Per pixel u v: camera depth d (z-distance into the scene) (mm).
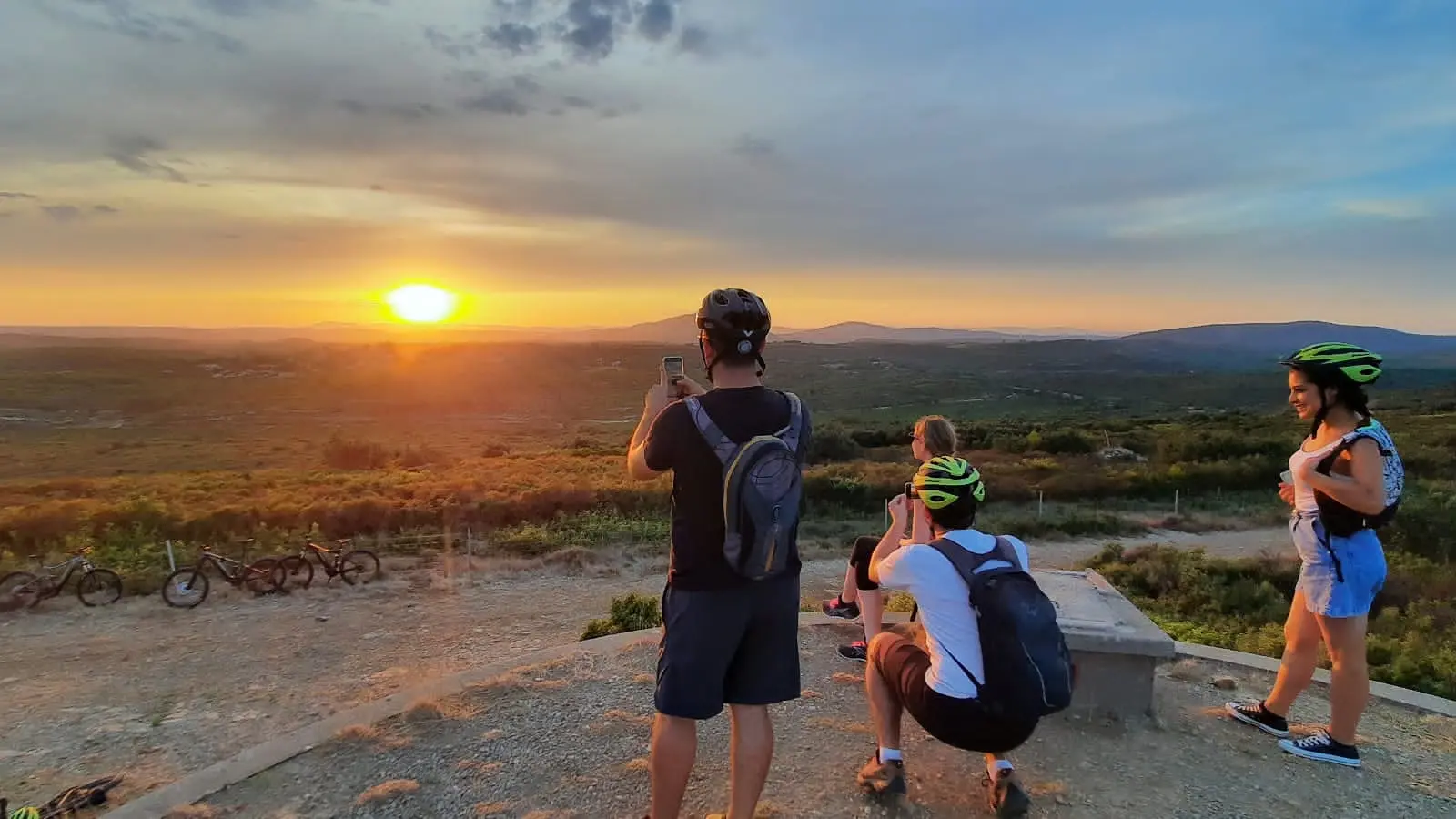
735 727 2564
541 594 11531
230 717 6805
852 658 4719
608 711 4012
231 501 17172
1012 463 27828
